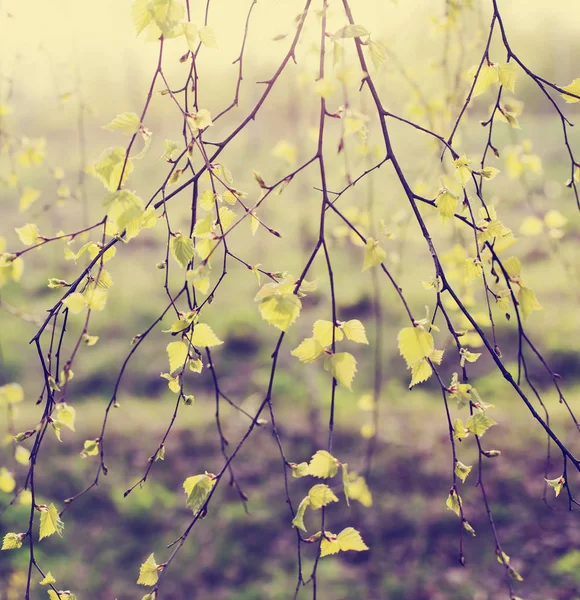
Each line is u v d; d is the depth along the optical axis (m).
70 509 4.29
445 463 4.50
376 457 4.59
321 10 1.29
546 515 4.09
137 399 5.55
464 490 4.32
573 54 7.35
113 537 4.15
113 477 4.54
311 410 4.90
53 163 7.53
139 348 6.07
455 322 3.74
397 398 5.30
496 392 5.25
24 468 4.46
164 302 6.68
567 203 7.49
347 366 1.19
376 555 4.00
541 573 3.73
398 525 4.14
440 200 1.33
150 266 7.23
